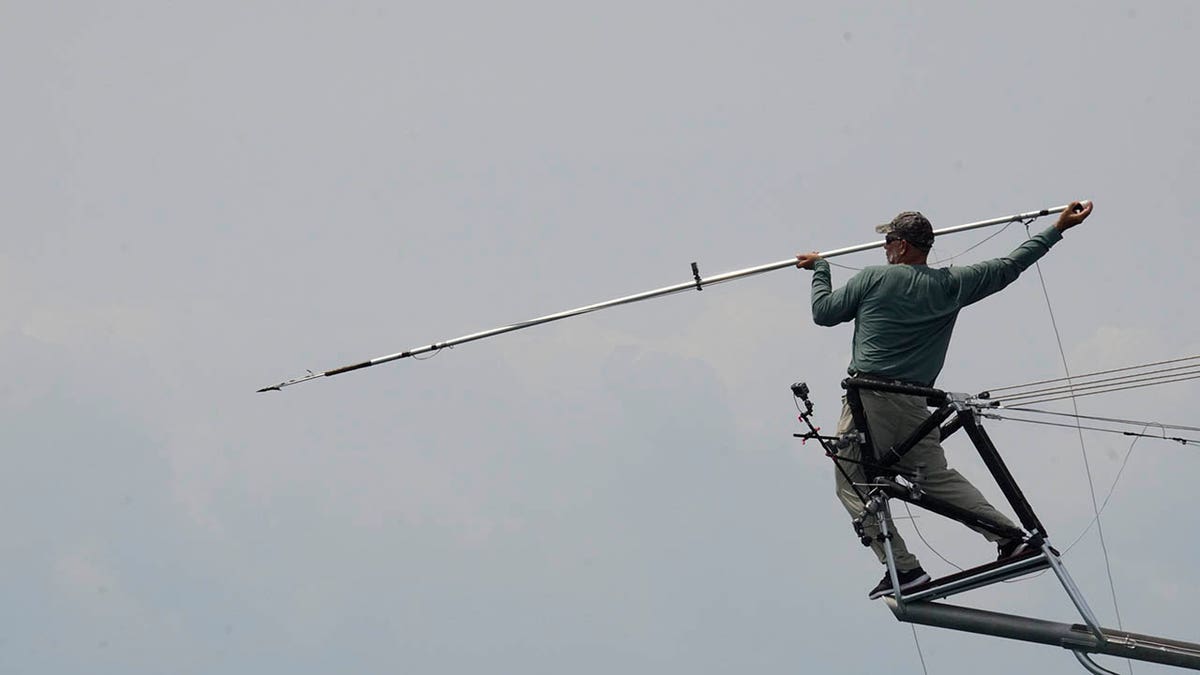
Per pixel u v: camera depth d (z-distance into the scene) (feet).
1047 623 144.25
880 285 146.82
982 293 146.82
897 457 146.61
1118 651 141.08
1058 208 148.97
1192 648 140.56
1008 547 145.48
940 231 150.20
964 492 146.51
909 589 147.23
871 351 146.61
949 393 144.66
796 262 154.92
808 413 149.69
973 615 145.48
